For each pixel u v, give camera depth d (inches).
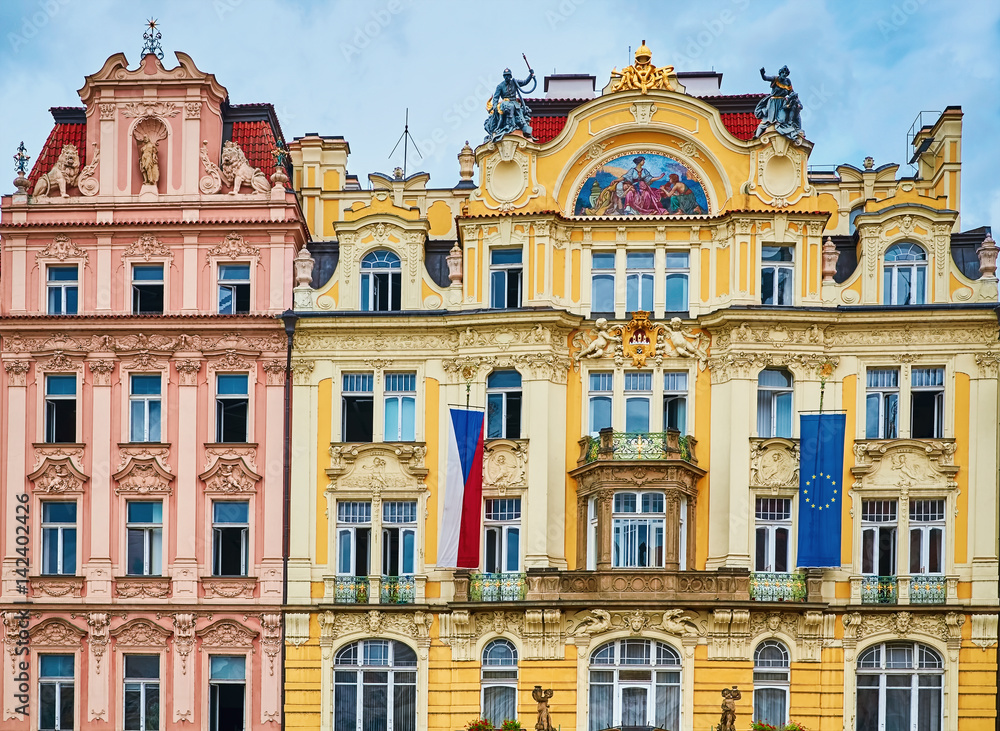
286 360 2329.0
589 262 2331.4
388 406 2333.9
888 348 2274.9
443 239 2456.9
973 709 2186.3
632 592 2188.7
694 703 2182.6
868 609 2198.6
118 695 2266.2
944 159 2532.0
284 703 2244.1
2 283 2370.8
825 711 2190.0
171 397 2326.5
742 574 2181.3
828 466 2201.0
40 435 2331.4
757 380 2272.4
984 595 2202.3
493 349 2293.3
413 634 2250.2
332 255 2431.1
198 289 2359.7
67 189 2394.2
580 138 2354.8
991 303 2261.3
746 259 2293.3
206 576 2281.0
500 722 2222.0
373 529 2293.3
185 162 2391.7
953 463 2241.6
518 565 2266.2
